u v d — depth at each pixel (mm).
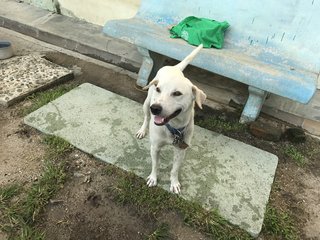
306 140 3721
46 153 3150
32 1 5641
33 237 2455
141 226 2615
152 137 2545
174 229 2607
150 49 3617
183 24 3711
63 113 3586
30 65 4320
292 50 3426
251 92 3545
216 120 3799
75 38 4883
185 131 2475
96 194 2826
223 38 3729
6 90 3832
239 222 2641
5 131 3385
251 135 3691
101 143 3266
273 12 3521
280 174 3232
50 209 2680
